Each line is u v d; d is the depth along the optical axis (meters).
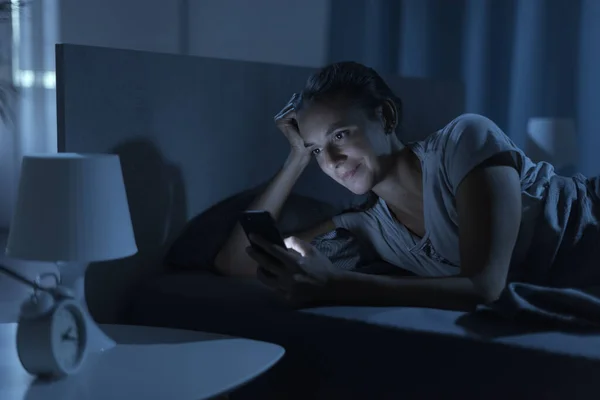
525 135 3.39
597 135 3.28
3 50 4.51
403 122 2.74
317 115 1.75
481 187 1.55
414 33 3.46
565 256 1.76
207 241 2.00
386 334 1.42
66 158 1.18
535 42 3.33
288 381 1.54
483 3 3.38
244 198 2.14
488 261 1.51
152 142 1.88
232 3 3.98
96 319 1.75
